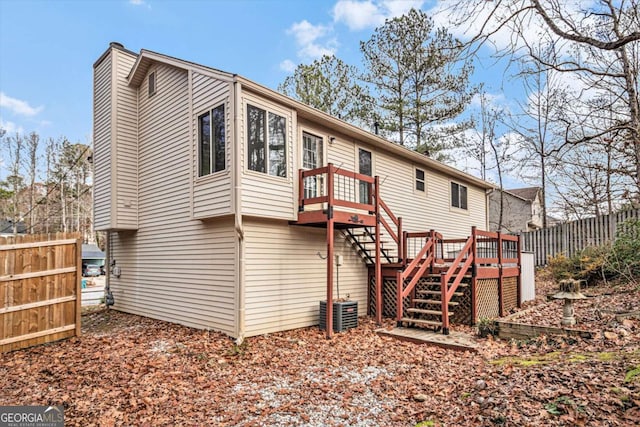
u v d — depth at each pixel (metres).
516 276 9.88
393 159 11.46
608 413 2.92
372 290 9.91
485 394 3.66
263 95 7.36
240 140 6.89
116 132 9.49
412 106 18.42
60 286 6.98
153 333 7.57
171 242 8.70
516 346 5.50
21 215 30.69
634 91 5.73
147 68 9.48
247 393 4.40
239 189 6.82
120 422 3.67
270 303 7.59
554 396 3.30
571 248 13.81
